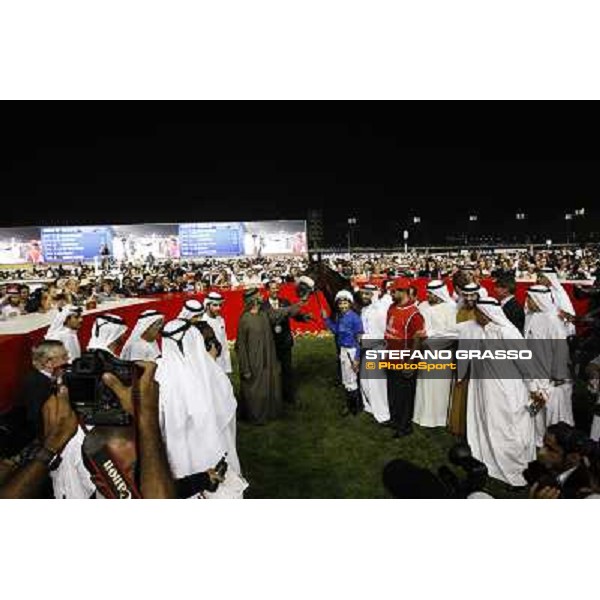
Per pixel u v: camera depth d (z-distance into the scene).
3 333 5.68
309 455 5.38
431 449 5.32
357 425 6.04
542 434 4.91
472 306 4.89
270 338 6.23
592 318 6.32
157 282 13.36
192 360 3.65
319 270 7.60
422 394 5.80
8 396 5.21
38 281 13.76
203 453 3.54
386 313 6.34
